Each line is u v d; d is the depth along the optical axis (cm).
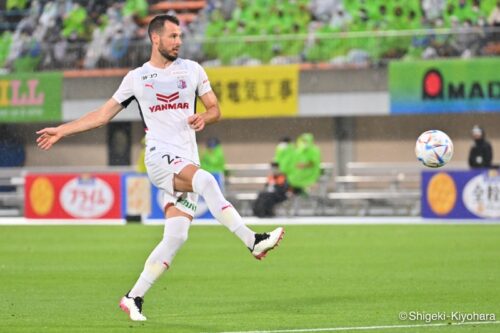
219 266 5128
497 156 10869
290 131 11406
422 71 10400
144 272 3108
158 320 3170
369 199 10006
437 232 7294
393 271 4781
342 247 6203
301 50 10844
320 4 11194
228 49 10969
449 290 3988
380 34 10656
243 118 11431
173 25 3086
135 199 8919
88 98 11169
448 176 8581
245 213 10244
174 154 3080
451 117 10969
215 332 2850
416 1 10969
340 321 3098
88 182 9062
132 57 11144
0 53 11481
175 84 3098
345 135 11244
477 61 10262
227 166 11550
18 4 11656
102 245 6588
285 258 5538
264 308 3484
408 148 11119
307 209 10256
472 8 10869
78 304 3672
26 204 9269
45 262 5466
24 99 11256
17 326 3050
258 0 11362
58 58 11281
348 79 10650
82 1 11550
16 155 11869
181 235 3109
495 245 6172
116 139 11738
